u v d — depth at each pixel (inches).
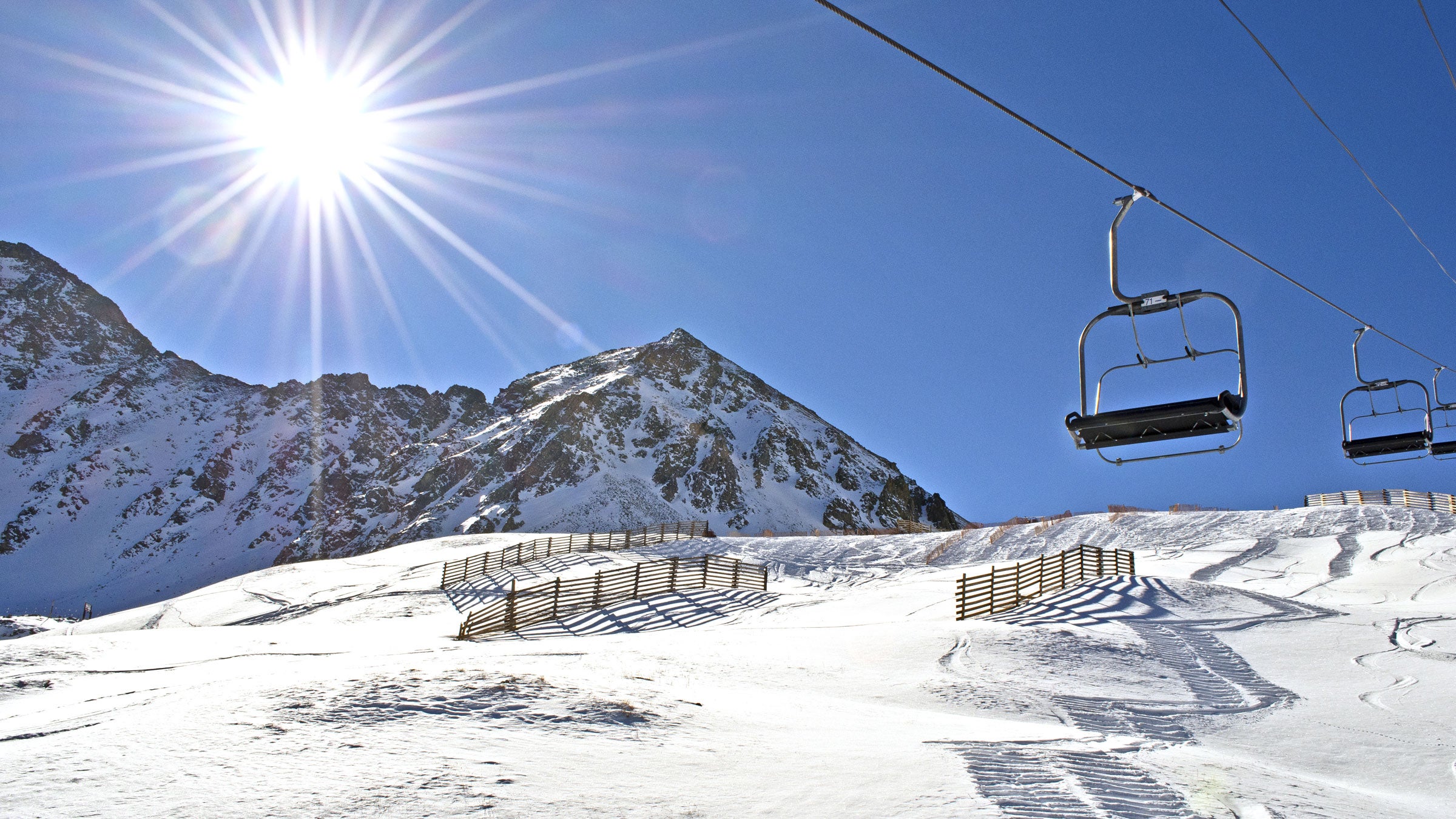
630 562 2046.0
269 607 1975.9
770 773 311.9
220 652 888.9
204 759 277.9
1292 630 950.4
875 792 291.4
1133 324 346.3
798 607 1380.4
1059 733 466.0
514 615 1273.4
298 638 1071.0
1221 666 791.1
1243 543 2042.3
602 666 659.4
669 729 374.6
